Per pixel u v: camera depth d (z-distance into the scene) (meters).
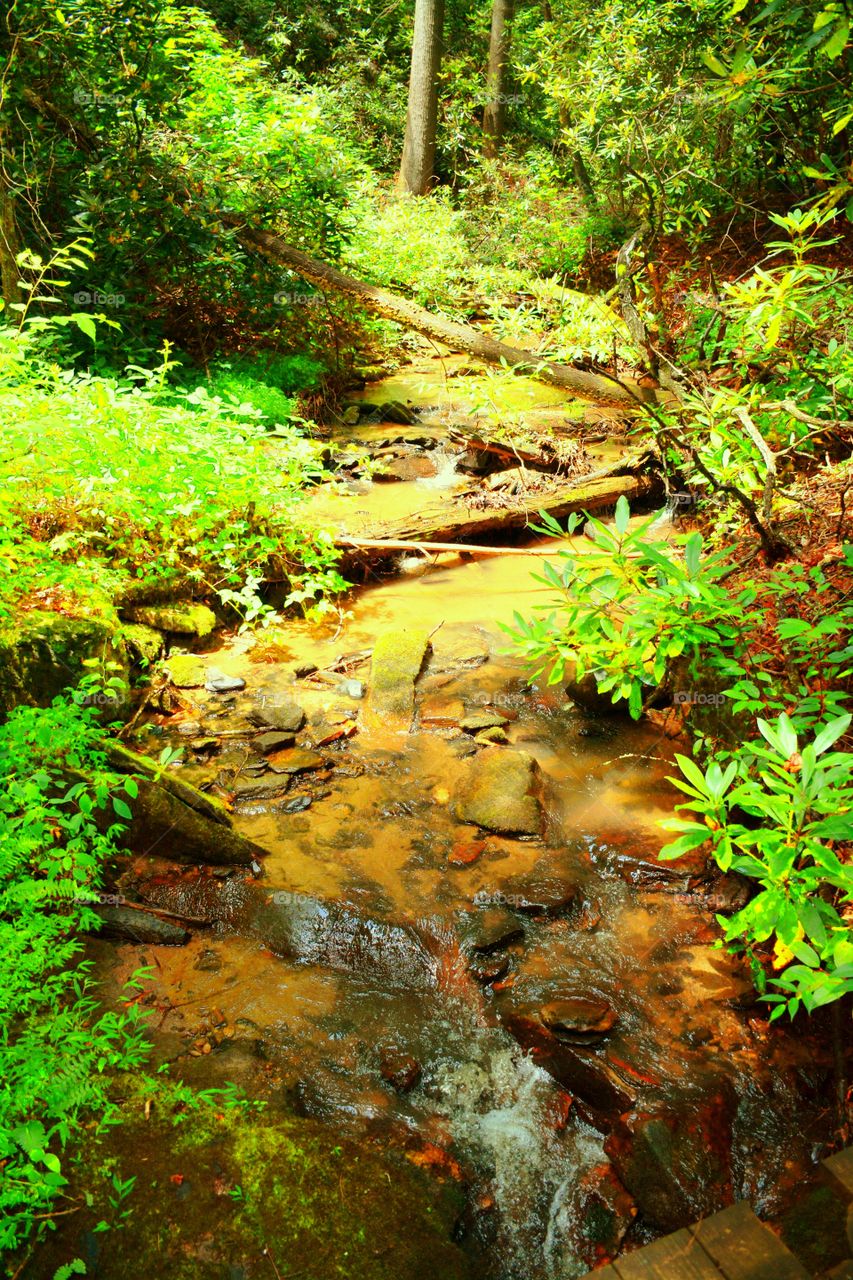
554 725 4.67
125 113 7.64
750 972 3.20
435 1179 2.52
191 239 7.83
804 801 2.10
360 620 5.70
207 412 6.58
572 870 3.69
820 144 7.43
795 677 3.37
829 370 5.02
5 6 6.64
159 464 5.27
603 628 3.11
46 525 5.01
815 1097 2.79
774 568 4.25
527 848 3.80
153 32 7.28
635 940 3.38
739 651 3.40
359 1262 2.19
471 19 20.97
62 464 4.89
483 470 7.75
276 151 8.65
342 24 20.38
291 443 6.06
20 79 6.77
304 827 3.89
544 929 3.42
